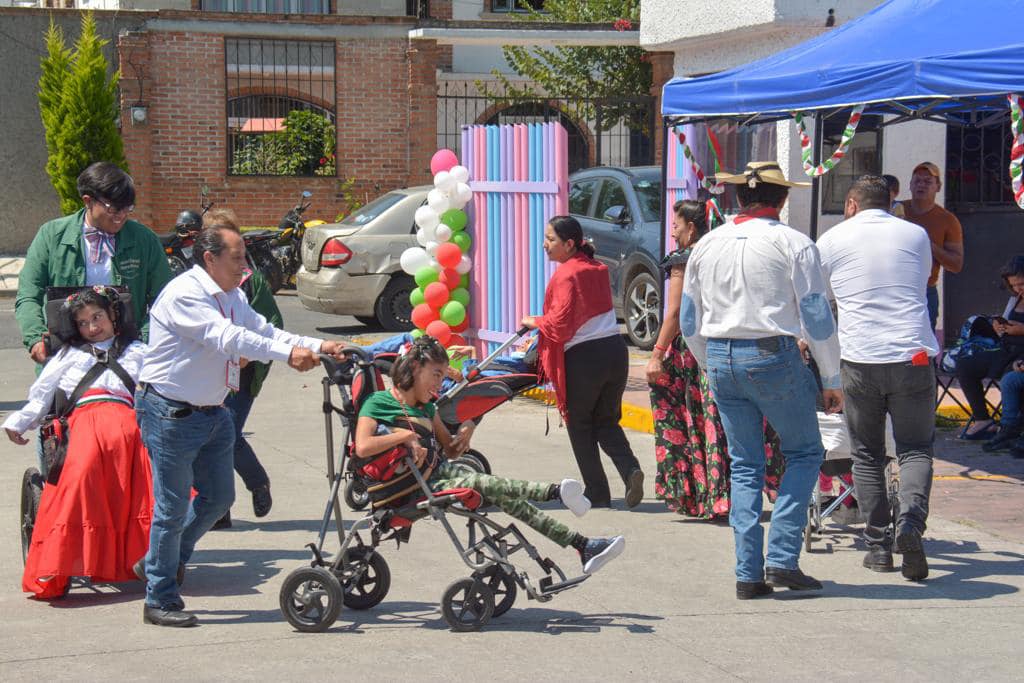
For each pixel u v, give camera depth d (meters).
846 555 6.97
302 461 9.53
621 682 5.01
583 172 15.66
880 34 9.34
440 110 26.59
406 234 16.48
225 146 24.12
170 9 24.69
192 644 5.50
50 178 23.92
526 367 8.17
